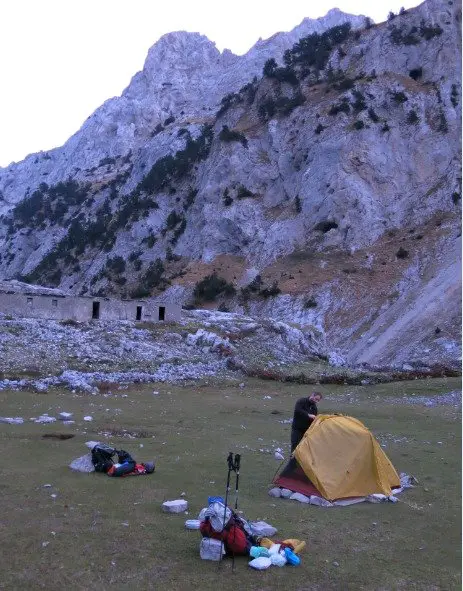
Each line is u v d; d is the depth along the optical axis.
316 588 6.59
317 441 10.44
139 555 7.29
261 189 91.44
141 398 24.33
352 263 73.12
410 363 46.44
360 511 9.52
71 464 11.52
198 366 33.97
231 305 74.31
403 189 80.50
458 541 8.18
